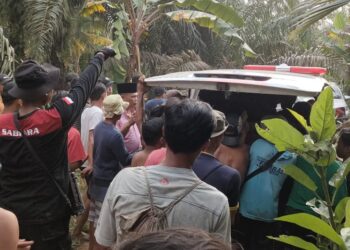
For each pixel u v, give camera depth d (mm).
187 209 2137
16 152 3207
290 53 16656
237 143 3643
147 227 2064
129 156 4578
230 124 3656
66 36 10477
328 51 13898
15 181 3258
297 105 4160
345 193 3410
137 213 2109
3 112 3818
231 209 2912
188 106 2201
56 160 3271
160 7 10945
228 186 2807
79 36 10672
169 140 2195
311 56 14375
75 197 3500
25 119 3195
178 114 2178
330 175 3361
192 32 16375
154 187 2174
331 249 2963
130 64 11281
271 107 4078
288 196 3664
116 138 4492
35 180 3238
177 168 2215
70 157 4246
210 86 3619
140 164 3867
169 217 2115
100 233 2297
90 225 4793
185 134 2152
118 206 2193
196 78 3721
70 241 3545
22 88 3229
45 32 9734
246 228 3686
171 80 3867
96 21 11211
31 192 3244
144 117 4711
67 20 10391
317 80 3898
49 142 3213
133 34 11211
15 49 10148
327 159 2717
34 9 9758
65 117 3215
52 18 9797
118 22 11023
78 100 3303
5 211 2102
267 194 3486
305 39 17031
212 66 17031
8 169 3258
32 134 3176
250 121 4043
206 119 2180
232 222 3000
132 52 11258
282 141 2738
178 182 2188
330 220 2748
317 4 6047
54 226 3328
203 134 2184
